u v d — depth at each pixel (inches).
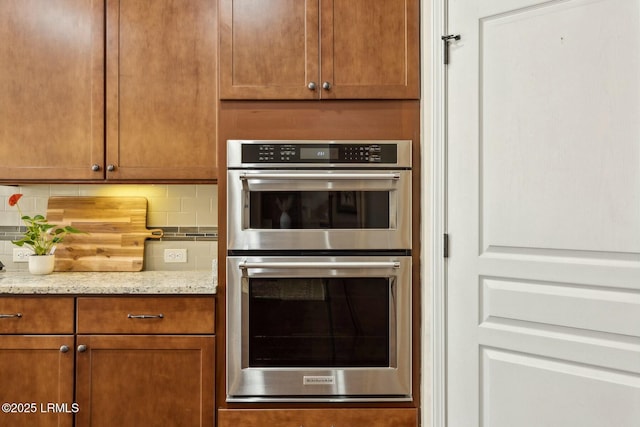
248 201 77.4
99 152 86.1
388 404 78.2
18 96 86.4
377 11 78.5
